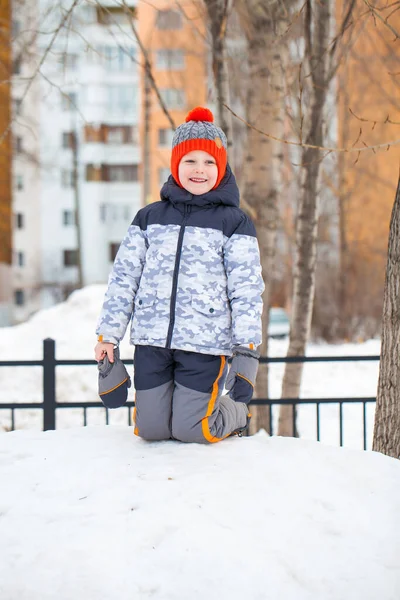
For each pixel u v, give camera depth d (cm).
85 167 3098
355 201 1858
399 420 349
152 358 295
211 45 586
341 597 205
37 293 3055
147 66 541
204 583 205
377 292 1861
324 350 1134
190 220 299
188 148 302
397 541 230
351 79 1156
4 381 903
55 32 527
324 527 235
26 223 3120
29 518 238
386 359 357
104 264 3188
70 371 923
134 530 227
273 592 203
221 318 294
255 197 607
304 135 628
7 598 203
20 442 312
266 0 560
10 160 2375
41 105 2672
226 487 252
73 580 207
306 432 705
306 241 630
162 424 298
